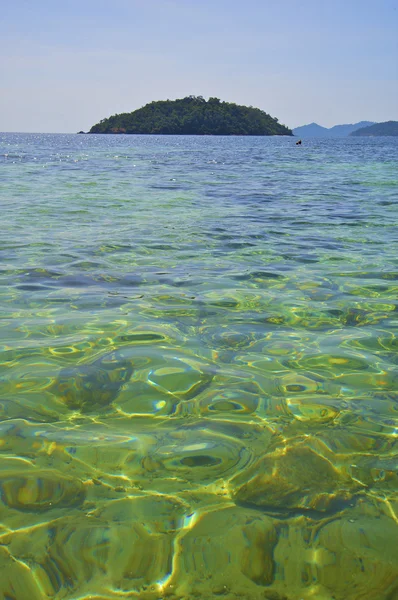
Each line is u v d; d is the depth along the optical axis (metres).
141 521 1.86
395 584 1.63
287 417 2.58
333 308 4.22
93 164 23.42
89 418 2.55
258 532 1.82
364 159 30.59
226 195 11.95
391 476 2.14
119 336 3.55
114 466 2.17
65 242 6.56
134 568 1.67
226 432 2.45
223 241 6.83
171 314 4.02
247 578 1.64
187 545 1.76
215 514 1.90
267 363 3.20
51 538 1.77
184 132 174.62
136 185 13.95
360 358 3.28
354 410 2.66
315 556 1.73
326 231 7.60
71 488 2.03
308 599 1.58
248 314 4.06
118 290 4.62
